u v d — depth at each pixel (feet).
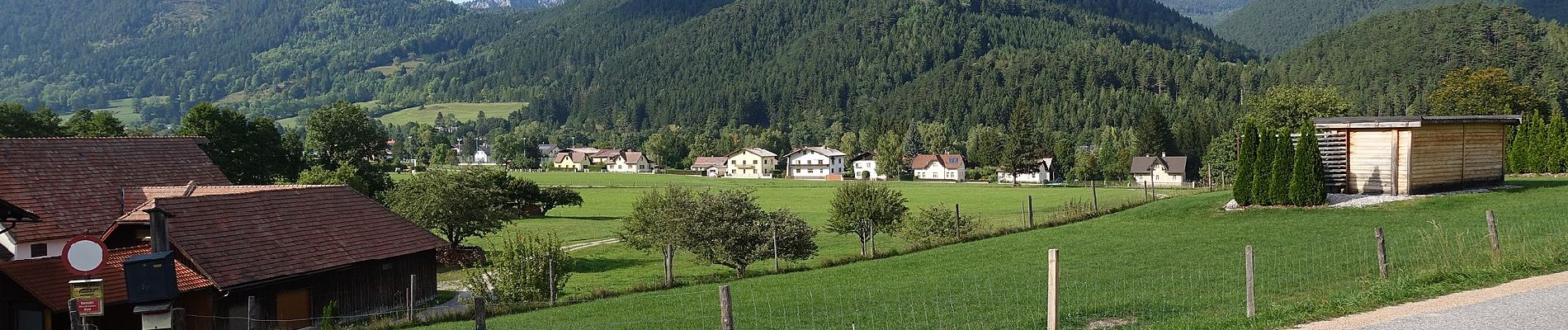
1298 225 116.88
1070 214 154.71
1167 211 143.43
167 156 148.15
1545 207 111.96
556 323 89.51
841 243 190.60
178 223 106.73
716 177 565.94
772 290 102.01
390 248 124.36
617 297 108.47
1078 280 89.81
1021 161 463.42
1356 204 128.67
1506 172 182.91
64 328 94.89
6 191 119.65
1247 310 59.36
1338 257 89.30
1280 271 84.69
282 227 117.29
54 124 244.01
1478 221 105.81
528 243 120.78
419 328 95.76
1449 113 273.13
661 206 140.97
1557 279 62.54
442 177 186.39
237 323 104.17
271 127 250.57
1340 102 268.21
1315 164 131.03
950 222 152.46
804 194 373.20
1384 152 132.67
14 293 94.84
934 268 110.01
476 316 63.26
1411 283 63.62
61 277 95.71
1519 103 263.90
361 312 118.73
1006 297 82.64
